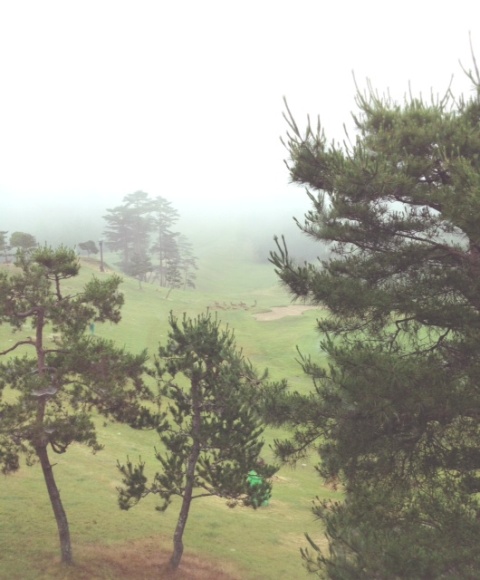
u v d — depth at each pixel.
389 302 9.95
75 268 15.65
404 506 9.04
